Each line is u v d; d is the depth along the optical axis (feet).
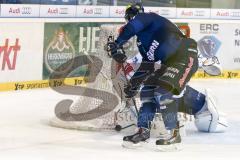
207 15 47.47
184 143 25.48
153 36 24.17
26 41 38.83
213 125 27.71
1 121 28.81
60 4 41.24
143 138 24.07
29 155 22.25
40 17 39.68
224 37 47.80
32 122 28.81
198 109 27.68
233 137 27.22
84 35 42.39
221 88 42.22
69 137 25.79
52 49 40.40
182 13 47.06
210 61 29.86
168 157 22.62
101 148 23.85
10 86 38.14
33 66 39.34
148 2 46.98
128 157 22.38
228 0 50.42
